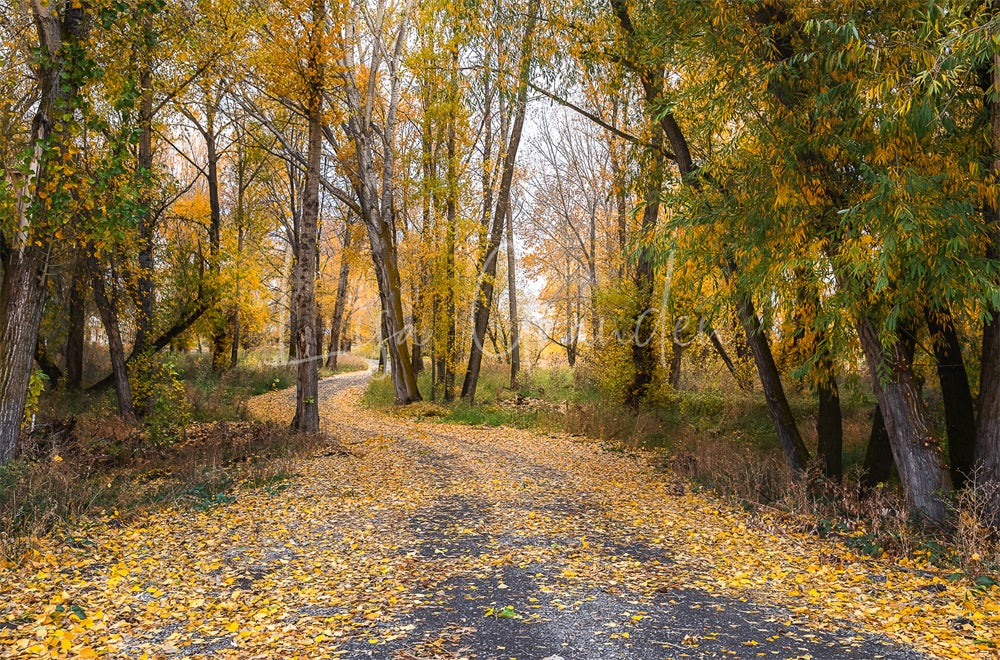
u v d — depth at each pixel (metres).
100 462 11.82
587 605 5.59
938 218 6.19
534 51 11.66
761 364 10.54
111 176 9.58
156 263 20.88
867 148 7.13
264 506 9.40
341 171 25.00
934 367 10.31
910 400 7.91
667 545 7.66
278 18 15.22
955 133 7.32
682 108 9.76
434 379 25.98
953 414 9.56
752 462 11.12
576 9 11.48
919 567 6.73
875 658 4.54
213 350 29.56
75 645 4.79
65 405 18.42
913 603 5.70
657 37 9.30
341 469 12.35
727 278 9.31
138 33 11.61
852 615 5.41
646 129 11.66
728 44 8.14
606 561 6.95
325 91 16.89
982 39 5.74
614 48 11.30
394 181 25.88
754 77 7.80
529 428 19.17
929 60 6.04
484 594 5.86
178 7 14.84
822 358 9.84
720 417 19.08
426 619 5.26
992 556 6.70
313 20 15.70
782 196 7.44
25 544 6.88
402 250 25.80
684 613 5.44
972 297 6.63
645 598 5.79
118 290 17.66
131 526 8.19
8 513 7.38
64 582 6.13
